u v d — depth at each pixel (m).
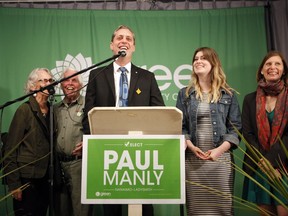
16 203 2.83
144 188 1.92
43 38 3.78
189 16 3.84
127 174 1.93
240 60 3.75
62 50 3.78
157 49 3.79
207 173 2.52
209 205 2.49
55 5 3.88
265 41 3.76
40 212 2.91
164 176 1.93
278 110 2.59
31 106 2.90
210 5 3.88
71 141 2.94
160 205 3.55
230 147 2.51
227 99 2.65
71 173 2.91
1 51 3.73
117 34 2.84
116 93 2.75
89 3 3.88
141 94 2.72
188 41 3.79
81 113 3.01
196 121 2.60
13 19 3.79
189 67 3.77
